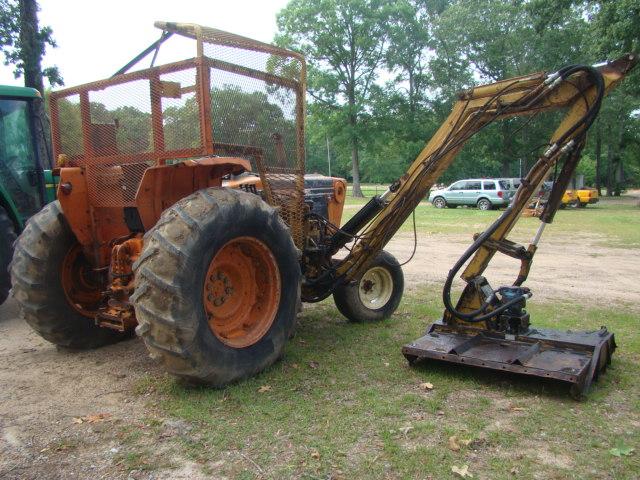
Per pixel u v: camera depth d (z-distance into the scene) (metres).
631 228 15.90
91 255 4.54
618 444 3.04
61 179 4.27
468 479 2.69
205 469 2.80
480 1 35.72
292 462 2.86
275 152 4.58
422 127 39.56
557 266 9.54
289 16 37.84
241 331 4.07
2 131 6.95
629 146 49.94
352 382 3.98
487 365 3.89
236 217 3.76
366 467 2.80
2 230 6.11
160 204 4.06
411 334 5.29
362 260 5.38
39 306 4.40
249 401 3.60
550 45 33.88
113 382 4.00
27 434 3.20
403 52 38.03
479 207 26.30
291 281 4.23
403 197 5.14
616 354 4.62
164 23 3.70
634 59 4.04
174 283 3.39
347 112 38.66
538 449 3.00
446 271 9.06
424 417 3.40
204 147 3.78
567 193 25.98
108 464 2.86
